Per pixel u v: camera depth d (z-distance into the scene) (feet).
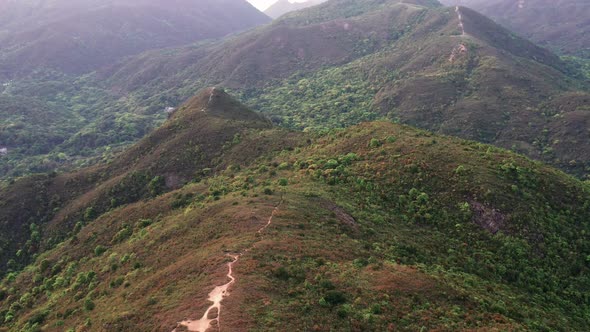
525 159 272.92
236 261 170.71
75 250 297.33
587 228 230.68
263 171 317.42
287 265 168.25
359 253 188.14
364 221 223.92
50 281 262.26
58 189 402.31
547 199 241.76
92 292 217.56
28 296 256.52
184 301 150.30
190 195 310.45
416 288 161.79
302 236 195.62
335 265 172.35
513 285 196.03
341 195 250.37
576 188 251.60
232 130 414.21
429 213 234.99
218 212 240.12
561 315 179.42
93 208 358.02
